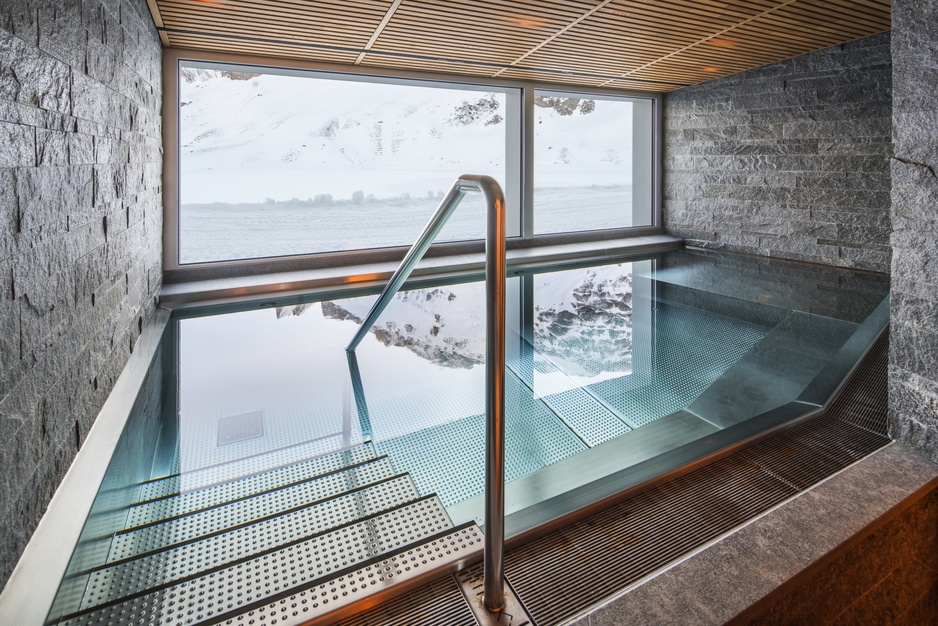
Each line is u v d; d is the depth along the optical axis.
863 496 1.48
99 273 2.24
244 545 1.42
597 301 4.46
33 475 1.41
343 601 1.14
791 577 1.19
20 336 1.34
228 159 12.94
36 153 1.50
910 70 1.59
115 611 1.14
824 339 3.31
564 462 2.00
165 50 4.52
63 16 1.77
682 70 5.84
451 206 1.60
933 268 1.61
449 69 5.52
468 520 1.50
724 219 6.48
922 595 1.50
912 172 1.63
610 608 1.12
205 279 4.78
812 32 4.61
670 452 1.79
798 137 5.61
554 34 4.41
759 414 2.22
